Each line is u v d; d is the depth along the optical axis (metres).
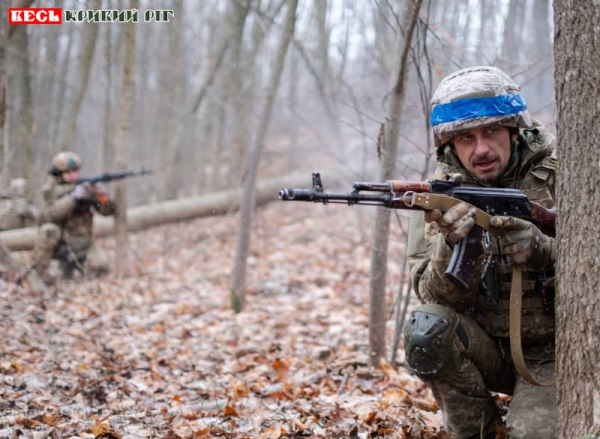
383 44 8.09
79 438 3.34
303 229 11.02
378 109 7.11
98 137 19.19
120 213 8.91
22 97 10.12
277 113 18.92
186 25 16.80
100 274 8.98
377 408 3.73
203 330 6.32
